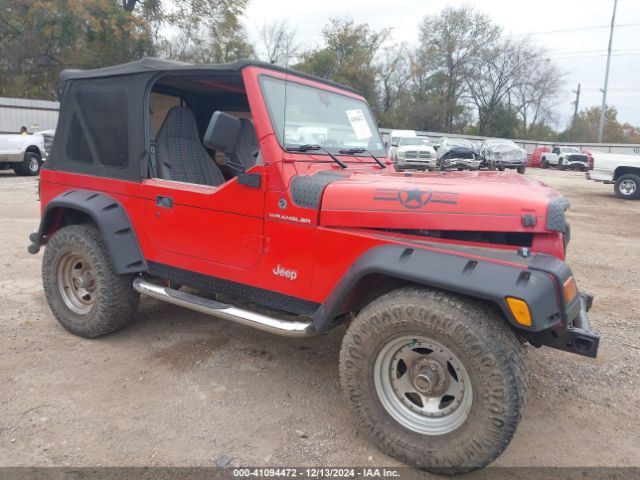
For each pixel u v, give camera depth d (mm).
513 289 2273
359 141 3936
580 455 2768
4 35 27328
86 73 3893
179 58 32688
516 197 2516
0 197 11508
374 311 2590
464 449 2414
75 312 4031
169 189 3484
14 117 22250
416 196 2658
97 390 3273
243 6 31797
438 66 49625
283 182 2975
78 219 4246
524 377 2361
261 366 3676
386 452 2662
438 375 2535
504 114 52312
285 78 3379
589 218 11258
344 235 2785
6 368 3518
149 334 4168
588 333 2527
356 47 44094
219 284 3363
